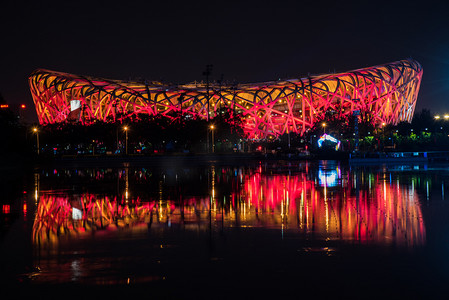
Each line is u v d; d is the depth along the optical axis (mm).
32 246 12141
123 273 9430
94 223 16031
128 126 115938
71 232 14266
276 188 29188
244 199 23109
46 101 149625
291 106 151875
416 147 128125
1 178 43281
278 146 139750
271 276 9086
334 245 11781
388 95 150250
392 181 34188
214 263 10117
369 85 148750
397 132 137000
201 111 149750
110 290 8383
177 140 117812
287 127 157000
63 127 118938
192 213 18219
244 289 8328
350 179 36719
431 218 16312
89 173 51156
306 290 8242
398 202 21188
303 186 30438
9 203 22703
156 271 9539
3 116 83562
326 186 30266
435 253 10781
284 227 14641
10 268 9930
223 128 120375
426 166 61500
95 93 146000
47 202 22953
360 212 17938
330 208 19250
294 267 9719
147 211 19016
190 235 13469
